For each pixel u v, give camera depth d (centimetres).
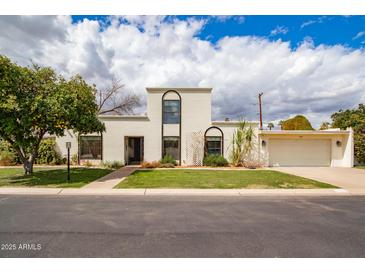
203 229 438
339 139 1590
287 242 382
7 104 778
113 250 352
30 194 729
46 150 1554
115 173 1173
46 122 879
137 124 1608
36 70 951
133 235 407
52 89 900
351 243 380
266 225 461
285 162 1603
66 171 1218
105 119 1598
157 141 1608
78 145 1571
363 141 1567
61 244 370
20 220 482
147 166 1458
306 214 537
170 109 1622
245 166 1484
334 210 573
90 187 809
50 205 604
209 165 1529
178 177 1037
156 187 816
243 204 627
